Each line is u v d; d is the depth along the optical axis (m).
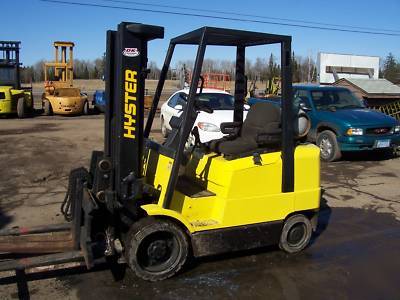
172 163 4.22
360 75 24.95
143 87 4.15
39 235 4.41
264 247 5.16
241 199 4.52
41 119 19.06
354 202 7.13
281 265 4.73
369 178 8.72
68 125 16.62
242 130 5.11
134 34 4.01
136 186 4.18
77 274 4.36
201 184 4.82
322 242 5.43
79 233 4.17
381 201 7.20
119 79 4.05
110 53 4.14
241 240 4.59
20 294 3.99
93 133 14.30
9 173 8.42
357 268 4.73
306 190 4.89
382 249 5.26
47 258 3.96
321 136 10.36
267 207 4.69
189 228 4.29
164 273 4.25
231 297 4.05
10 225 5.63
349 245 5.36
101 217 4.24
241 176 4.48
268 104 4.92
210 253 4.45
